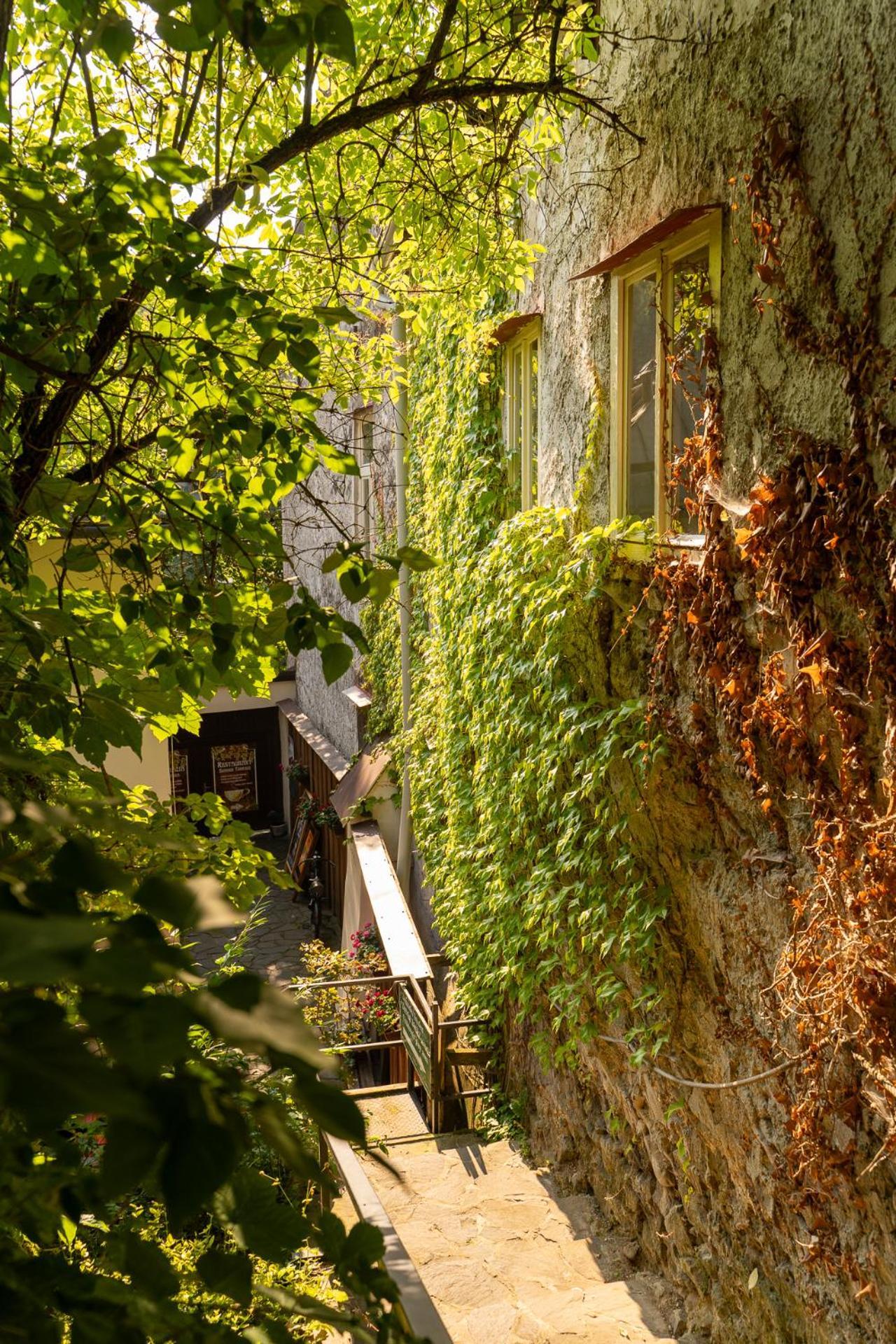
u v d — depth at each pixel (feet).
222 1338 2.76
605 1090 17.29
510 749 19.27
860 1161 10.32
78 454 10.32
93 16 5.60
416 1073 27.99
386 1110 25.08
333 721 45.70
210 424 7.69
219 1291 2.78
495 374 22.30
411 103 10.75
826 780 10.53
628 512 15.33
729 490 11.89
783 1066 11.27
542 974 17.99
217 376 7.79
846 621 9.96
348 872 38.09
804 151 10.07
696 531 13.17
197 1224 8.88
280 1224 2.75
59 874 2.12
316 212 12.19
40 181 6.14
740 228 11.39
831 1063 10.53
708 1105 13.70
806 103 10.00
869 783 9.82
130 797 8.05
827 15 9.56
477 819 22.39
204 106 11.31
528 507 20.61
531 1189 19.12
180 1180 2.00
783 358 10.73
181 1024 1.81
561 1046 17.75
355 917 36.04
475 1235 17.33
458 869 23.31
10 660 6.51
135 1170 1.94
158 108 9.88
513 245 16.67
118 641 8.44
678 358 13.32
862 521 9.46
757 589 11.35
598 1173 18.08
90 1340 2.61
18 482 7.51
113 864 2.18
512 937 19.19
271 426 7.41
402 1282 7.48
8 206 6.28
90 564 7.78
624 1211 17.03
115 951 1.74
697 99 12.14
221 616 8.01
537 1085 21.04
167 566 9.13
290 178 14.26
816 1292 11.57
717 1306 13.88
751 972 12.37
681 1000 14.14
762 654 11.51
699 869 13.41
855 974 9.76
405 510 30.81
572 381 17.42
